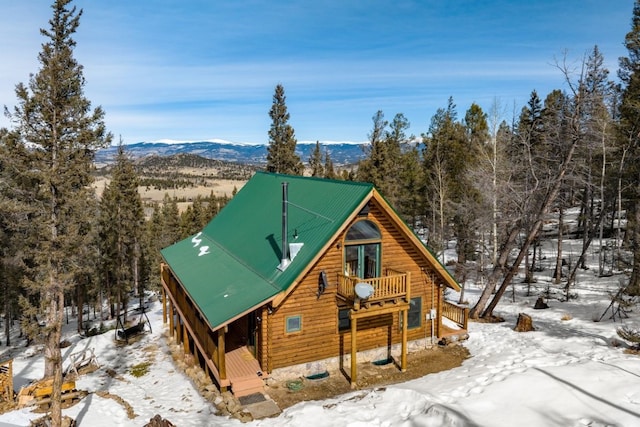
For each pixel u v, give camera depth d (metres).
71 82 18.77
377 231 17.03
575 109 20.14
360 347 17.00
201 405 14.56
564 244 43.03
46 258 18.95
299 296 15.62
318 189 19.25
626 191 30.45
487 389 12.75
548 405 11.33
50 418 13.73
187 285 18.48
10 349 31.19
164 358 21.09
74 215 19.55
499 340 18.22
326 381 15.55
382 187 41.78
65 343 28.56
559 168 21.50
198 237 26.64
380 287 15.30
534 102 47.38
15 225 20.50
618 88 27.45
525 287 30.28
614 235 39.88
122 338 25.03
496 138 29.42
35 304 34.09
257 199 24.47
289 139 51.19
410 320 18.05
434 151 44.59
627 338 14.70
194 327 18.67
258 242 19.36
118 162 39.53
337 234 15.35
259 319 15.51
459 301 27.25
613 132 30.09
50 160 18.61
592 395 11.57
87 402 15.53
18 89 17.98
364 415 12.28
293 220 18.52
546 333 18.34
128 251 42.00
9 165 18.67
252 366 15.72
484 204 28.66
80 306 35.69
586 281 29.52
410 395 12.77
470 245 34.28
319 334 16.08
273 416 13.09
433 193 42.69
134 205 41.25
